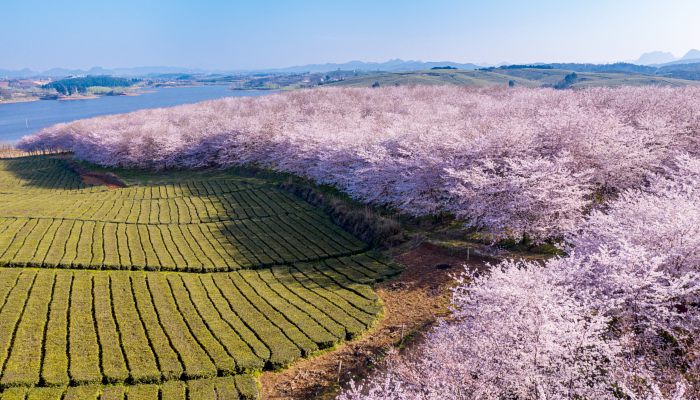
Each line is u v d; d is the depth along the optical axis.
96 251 38.84
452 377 16.73
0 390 21.62
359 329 26.94
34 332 26.25
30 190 69.00
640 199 25.94
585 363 16.19
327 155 55.34
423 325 26.81
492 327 17.75
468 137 44.03
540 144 38.97
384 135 54.88
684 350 18.23
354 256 38.47
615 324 19.48
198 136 82.12
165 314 28.88
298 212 50.84
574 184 34.28
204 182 67.38
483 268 32.38
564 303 18.16
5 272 34.22
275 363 24.25
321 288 32.69
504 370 16.36
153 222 47.97
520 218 33.25
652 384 14.52
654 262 19.38
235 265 36.94
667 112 47.69
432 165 40.81
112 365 23.62
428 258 36.00
